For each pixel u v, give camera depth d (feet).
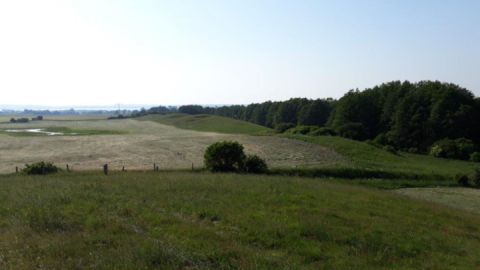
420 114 308.19
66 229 40.09
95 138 278.67
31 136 300.81
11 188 66.49
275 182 84.12
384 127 347.77
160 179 83.25
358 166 162.71
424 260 40.93
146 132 358.64
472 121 301.63
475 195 128.98
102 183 74.84
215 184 75.00
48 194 58.49
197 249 35.32
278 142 233.55
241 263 32.99
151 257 31.50
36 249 32.78
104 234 38.06
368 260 38.78
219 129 394.32
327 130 288.30
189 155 189.47
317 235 44.78
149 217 46.01
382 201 74.08
